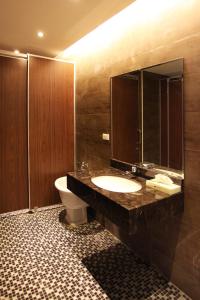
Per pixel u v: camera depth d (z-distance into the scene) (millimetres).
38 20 2129
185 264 1756
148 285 1879
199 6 1511
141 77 2049
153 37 1893
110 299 1734
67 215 2971
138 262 2174
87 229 2789
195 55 1556
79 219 2926
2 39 2609
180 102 1687
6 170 3119
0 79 2973
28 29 2330
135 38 2094
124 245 2457
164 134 1849
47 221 2986
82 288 1837
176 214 1688
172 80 1739
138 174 2178
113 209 1558
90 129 3049
